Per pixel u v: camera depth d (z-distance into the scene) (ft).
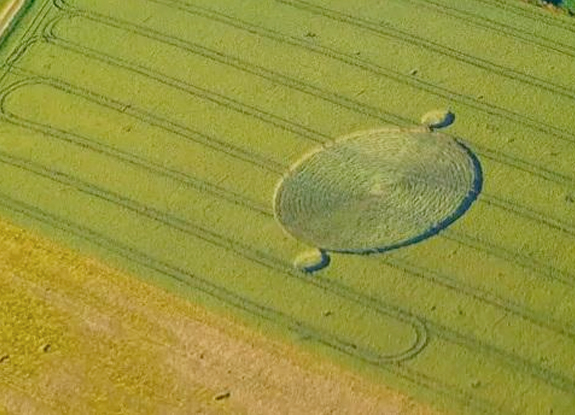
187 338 149.18
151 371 146.00
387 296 153.48
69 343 149.48
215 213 165.17
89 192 169.07
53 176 171.73
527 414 140.05
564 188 164.55
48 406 143.33
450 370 144.87
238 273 157.28
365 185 167.53
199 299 153.99
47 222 165.07
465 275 155.12
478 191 165.17
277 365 146.00
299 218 163.94
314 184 168.35
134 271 157.89
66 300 154.30
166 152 174.19
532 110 175.42
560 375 143.64
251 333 149.69
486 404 141.28
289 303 153.28
